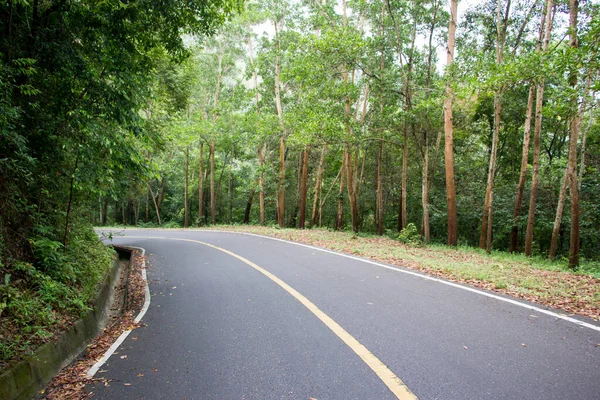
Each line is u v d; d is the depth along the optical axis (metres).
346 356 3.83
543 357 3.68
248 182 34.44
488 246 14.43
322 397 3.05
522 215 18.69
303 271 8.38
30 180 5.25
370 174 30.20
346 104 18.12
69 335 4.36
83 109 6.28
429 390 3.10
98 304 5.95
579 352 3.78
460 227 25.12
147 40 7.12
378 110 19.56
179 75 13.58
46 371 3.60
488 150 22.95
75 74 5.97
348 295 6.19
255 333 4.61
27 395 3.21
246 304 5.91
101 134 6.54
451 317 4.95
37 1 5.29
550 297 5.93
